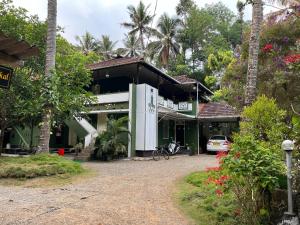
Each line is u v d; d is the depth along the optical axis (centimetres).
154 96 1950
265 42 1147
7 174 1027
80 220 564
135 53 4188
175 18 4103
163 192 834
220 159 534
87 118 1717
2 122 1387
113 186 921
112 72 2116
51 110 1284
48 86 1242
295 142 573
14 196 778
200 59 4275
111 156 1703
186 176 1084
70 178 1058
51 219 566
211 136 2500
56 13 1300
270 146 582
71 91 1383
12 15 1431
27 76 1387
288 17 1155
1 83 376
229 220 545
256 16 978
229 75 1338
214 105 2578
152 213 623
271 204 521
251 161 487
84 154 1722
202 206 646
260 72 1134
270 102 673
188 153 2281
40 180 1011
